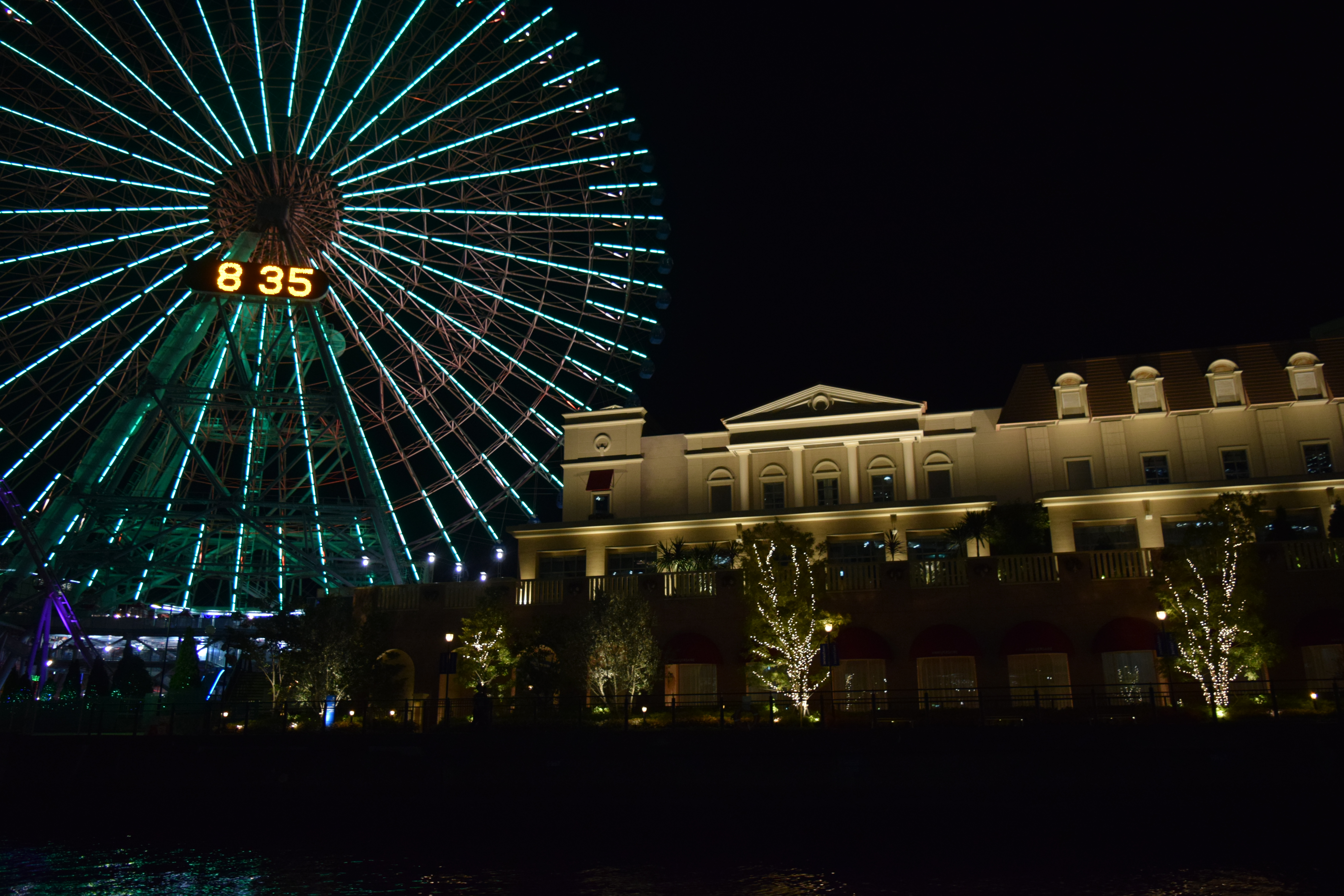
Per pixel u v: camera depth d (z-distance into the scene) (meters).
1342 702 36.34
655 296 61.66
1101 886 24.58
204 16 54.75
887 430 52.94
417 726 44.03
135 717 42.53
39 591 55.59
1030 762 32.66
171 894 25.86
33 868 29.42
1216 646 37.84
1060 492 48.59
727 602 46.38
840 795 33.22
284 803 36.84
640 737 34.97
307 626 45.50
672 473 55.53
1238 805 31.11
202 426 59.66
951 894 24.14
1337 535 42.94
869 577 45.22
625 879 26.62
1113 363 52.62
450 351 61.16
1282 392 49.03
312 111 57.09
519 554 55.03
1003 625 43.34
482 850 31.22
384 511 55.66
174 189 56.34
